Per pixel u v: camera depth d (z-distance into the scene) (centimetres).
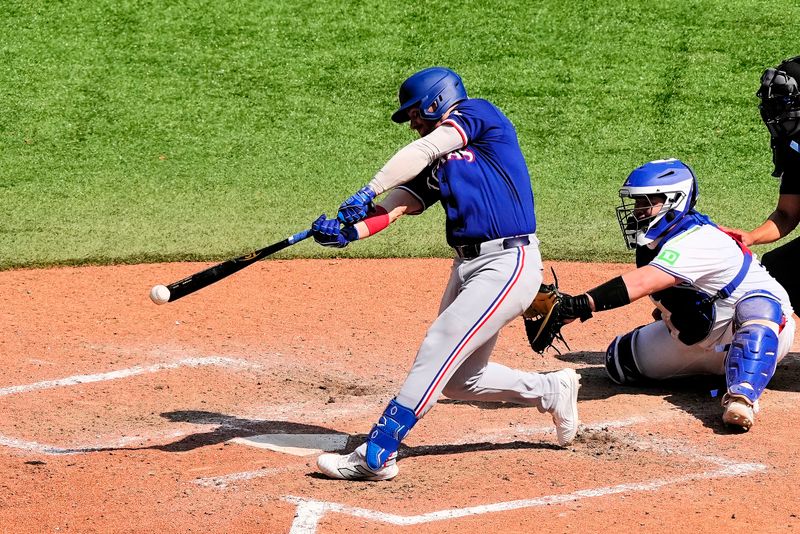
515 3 5169
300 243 3425
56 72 4675
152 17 5028
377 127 4419
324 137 4353
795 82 2053
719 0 5181
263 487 1603
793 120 2078
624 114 4478
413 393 1603
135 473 1664
